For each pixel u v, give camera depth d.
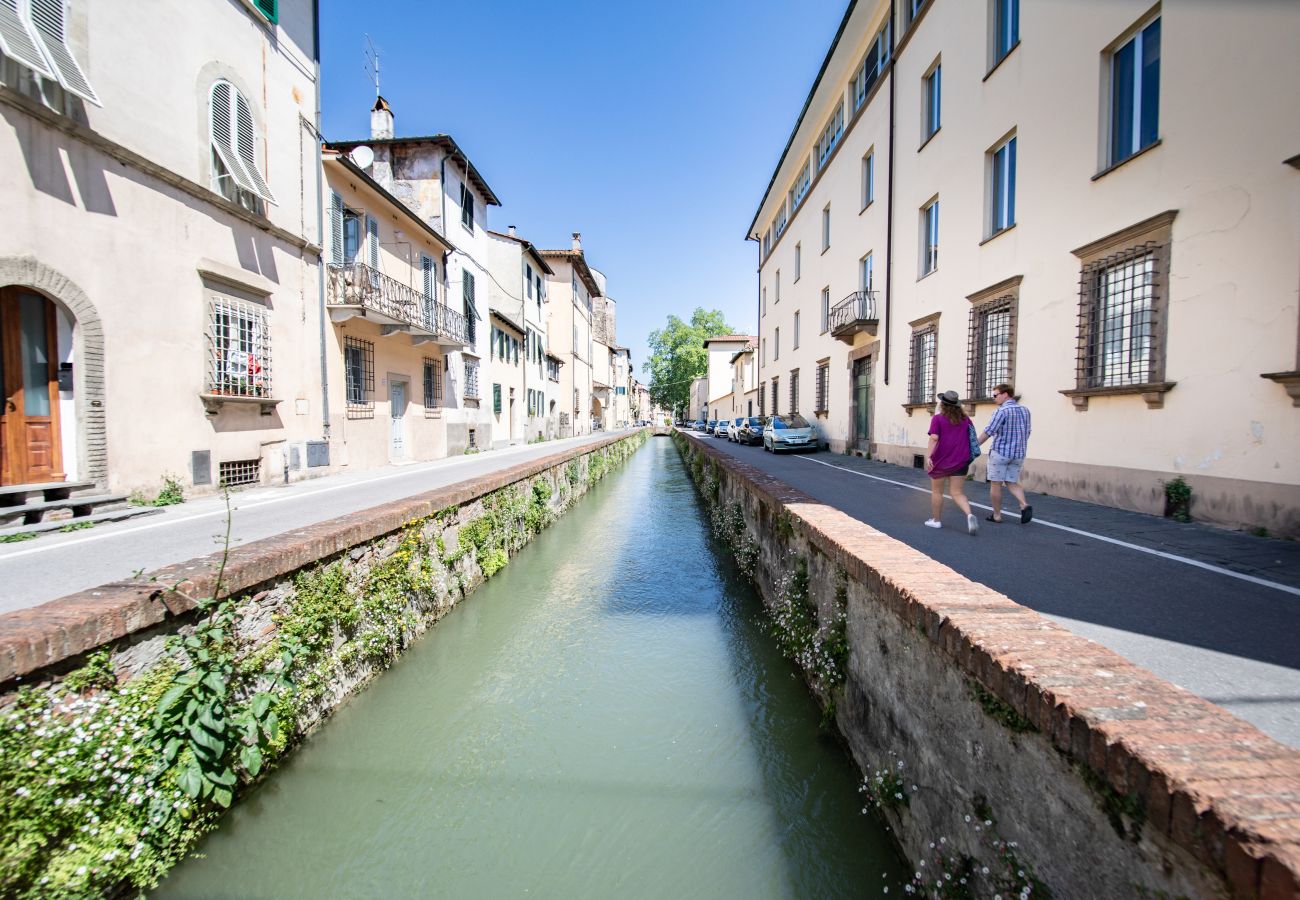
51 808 2.38
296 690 3.92
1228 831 1.16
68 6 7.38
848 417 18.11
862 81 17.36
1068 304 8.34
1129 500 7.26
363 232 14.54
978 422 10.73
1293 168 5.37
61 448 7.65
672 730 4.23
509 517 9.12
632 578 8.15
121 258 8.08
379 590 5.13
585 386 45.53
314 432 12.47
